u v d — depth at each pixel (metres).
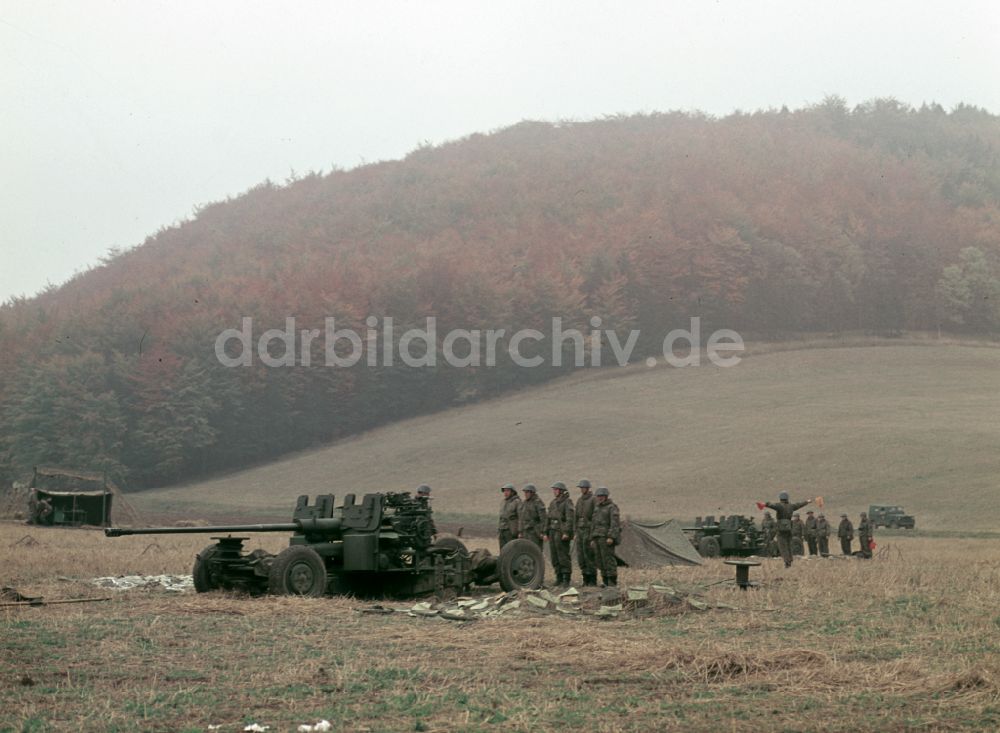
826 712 8.27
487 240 183.62
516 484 81.75
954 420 86.50
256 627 12.88
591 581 19.14
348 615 14.29
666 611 14.61
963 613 14.44
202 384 111.25
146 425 108.38
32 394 107.69
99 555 25.78
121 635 11.97
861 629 12.83
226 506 85.75
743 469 76.12
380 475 94.31
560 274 137.38
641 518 61.59
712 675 9.77
